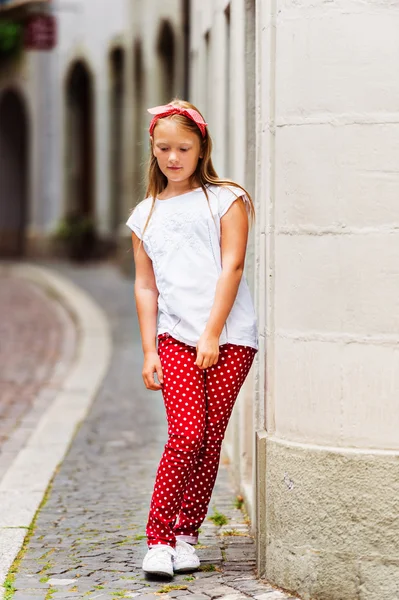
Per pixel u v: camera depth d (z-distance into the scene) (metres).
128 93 26.62
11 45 33.41
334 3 5.06
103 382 12.30
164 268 5.54
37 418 10.49
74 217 31.19
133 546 6.16
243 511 6.88
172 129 5.43
